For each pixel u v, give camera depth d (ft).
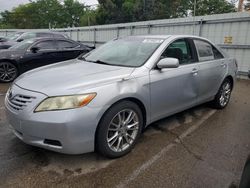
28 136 8.49
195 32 32.68
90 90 8.43
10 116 8.93
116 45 13.03
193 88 12.80
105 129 8.86
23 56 23.77
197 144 11.00
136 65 10.61
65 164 9.13
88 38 55.52
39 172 8.61
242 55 28.81
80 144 8.33
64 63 12.25
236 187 8.07
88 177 8.41
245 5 86.69
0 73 22.88
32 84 9.00
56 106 8.07
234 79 16.72
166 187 8.03
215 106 15.84
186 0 111.96
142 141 11.14
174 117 14.32
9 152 9.84
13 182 8.04
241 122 13.80
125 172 8.75
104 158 9.59
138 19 110.63
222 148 10.69
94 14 137.69
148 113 10.55
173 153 10.14
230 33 29.32
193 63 12.85
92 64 11.41
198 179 8.46
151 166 9.16
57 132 8.02
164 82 10.87
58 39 26.58
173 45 12.00
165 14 110.01
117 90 9.02
